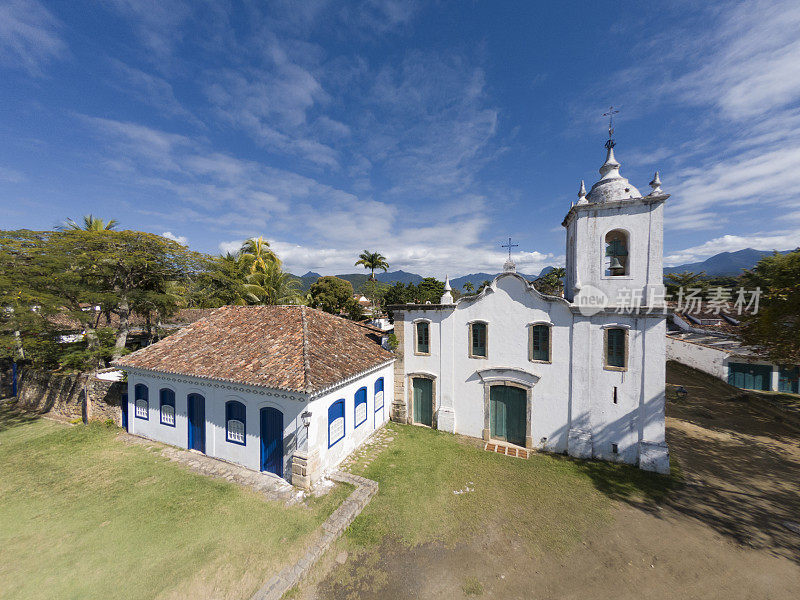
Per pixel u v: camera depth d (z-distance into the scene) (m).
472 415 15.20
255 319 16.34
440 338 15.75
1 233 16.61
